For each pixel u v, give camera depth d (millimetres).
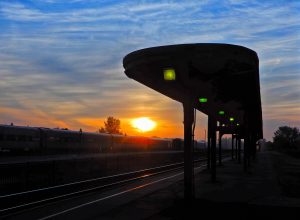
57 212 12578
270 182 21875
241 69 12102
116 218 11461
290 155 83938
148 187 19422
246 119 29016
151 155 40688
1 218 11781
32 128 36406
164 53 11219
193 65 11594
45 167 20000
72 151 42438
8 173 17141
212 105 18781
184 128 14688
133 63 11758
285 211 12516
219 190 17828
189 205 13492
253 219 11281
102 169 28250
